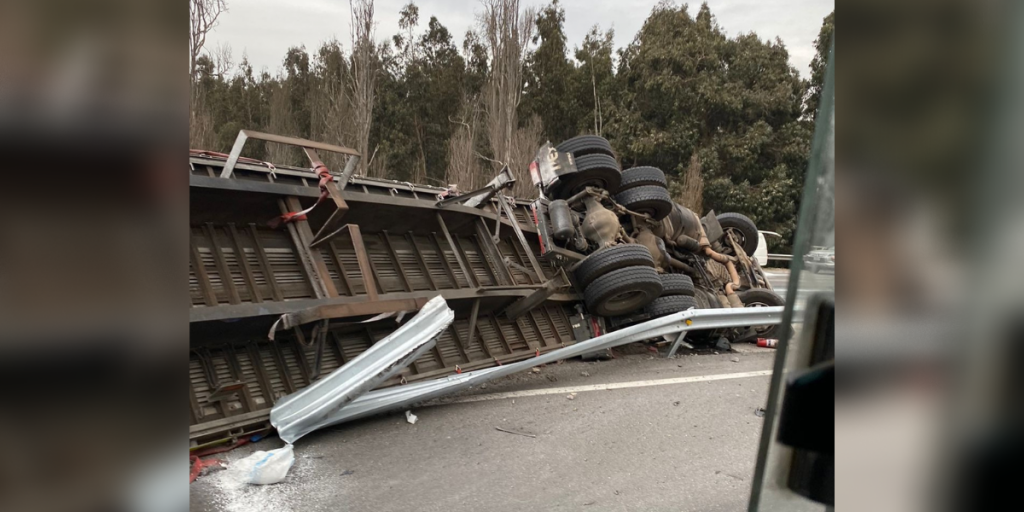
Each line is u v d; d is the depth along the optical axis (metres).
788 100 25.50
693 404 4.95
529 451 3.89
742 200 24.56
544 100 29.12
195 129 14.88
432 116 29.83
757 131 25.02
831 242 1.13
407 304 4.42
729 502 3.22
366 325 4.90
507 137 23.06
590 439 4.12
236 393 3.96
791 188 24.42
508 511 3.08
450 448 3.92
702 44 25.95
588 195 7.07
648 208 7.64
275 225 4.66
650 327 6.25
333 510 3.04
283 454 3.53
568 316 6.76
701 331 7.36
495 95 23.69
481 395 5.12
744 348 7.72
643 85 26.81
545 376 5.81
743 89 25.55
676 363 6.55
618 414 4.66
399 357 4.09
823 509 1.14
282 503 3.11
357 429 4.23
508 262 6.23
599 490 3.34
